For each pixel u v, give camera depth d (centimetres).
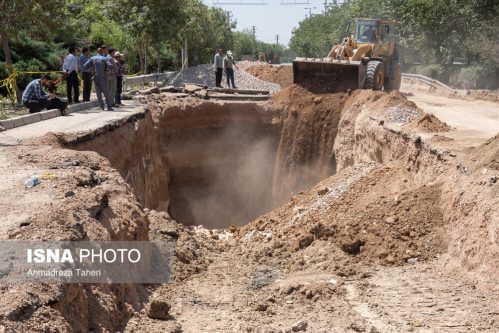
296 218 1473
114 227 901
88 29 2986
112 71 1877
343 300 918
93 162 1216
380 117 1878
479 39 3766
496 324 794
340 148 2280
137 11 2991
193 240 1273
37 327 565
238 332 808
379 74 2477
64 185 986
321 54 6950
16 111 1836
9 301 579
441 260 1057
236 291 1012
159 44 3183
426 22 3862
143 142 1878
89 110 1877
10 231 750
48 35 2009
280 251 1245
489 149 1151
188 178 2483
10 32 1875
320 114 2441
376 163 1694
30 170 1094
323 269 1090
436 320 816
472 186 1084
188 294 982
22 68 2328
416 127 1627
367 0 4806
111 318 740
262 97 2620
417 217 1170
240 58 8219
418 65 4394
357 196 1427
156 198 2070
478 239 973
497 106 2483
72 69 1856
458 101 2697
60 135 1363
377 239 1151
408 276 1011
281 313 893
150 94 2427
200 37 4559
